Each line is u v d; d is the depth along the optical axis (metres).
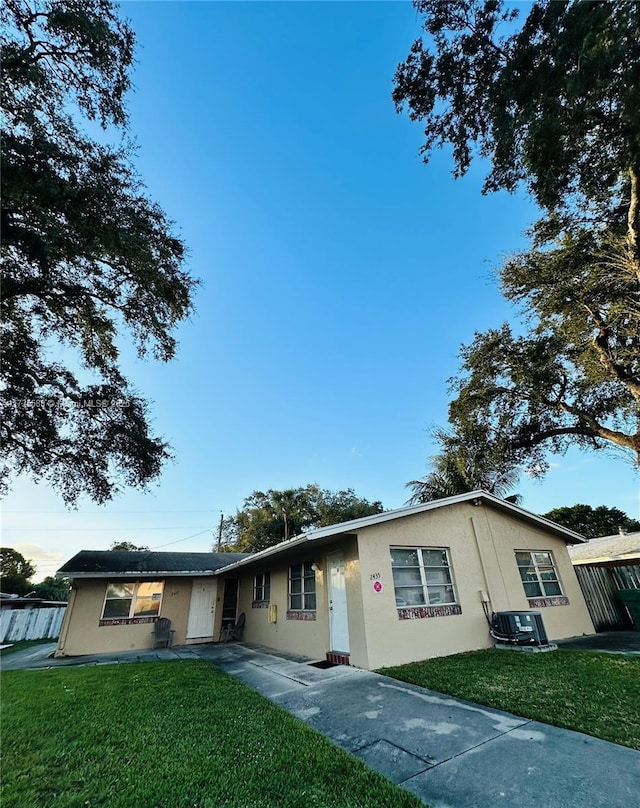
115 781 3.23
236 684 6.71
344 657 7.86
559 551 11.42
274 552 9.28
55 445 9.44
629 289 10.43
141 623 12.96
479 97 7.63
